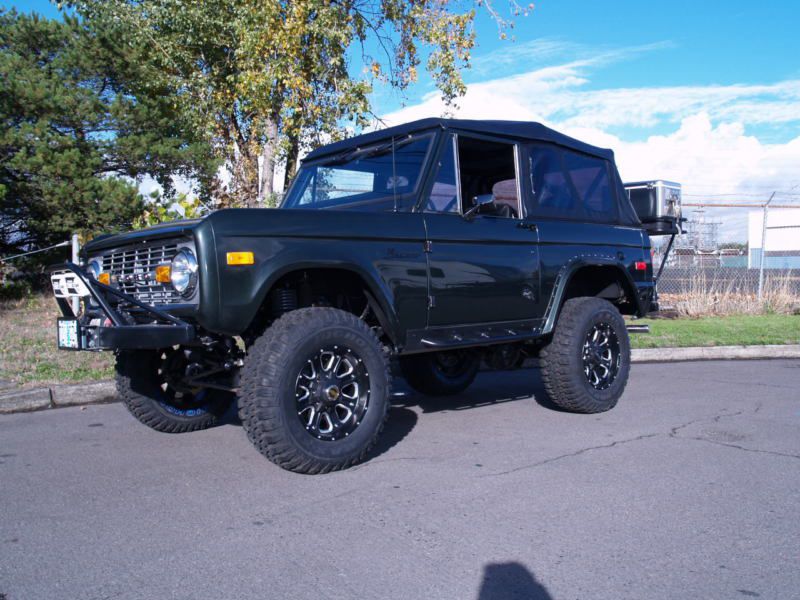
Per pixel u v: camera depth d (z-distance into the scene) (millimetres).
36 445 4973
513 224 5238
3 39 18453
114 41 17344
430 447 4809
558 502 3672
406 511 3545
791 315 14172
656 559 2969
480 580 2771
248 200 13352
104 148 17375
